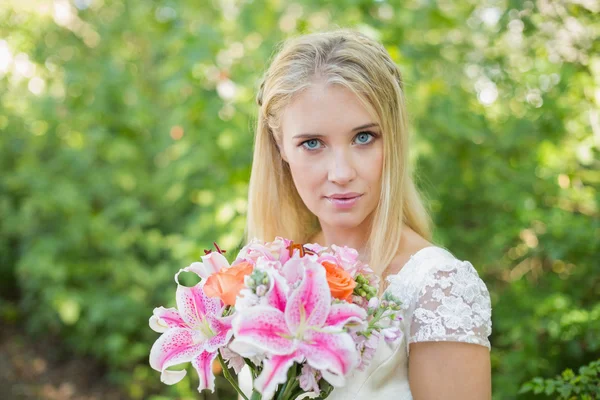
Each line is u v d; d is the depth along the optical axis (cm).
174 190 379
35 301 443
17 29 439
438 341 126
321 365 99
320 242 172
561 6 295
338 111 130
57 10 456
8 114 462
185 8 397
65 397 403
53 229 441
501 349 331
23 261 423
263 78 159
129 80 441
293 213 173
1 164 467
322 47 136
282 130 144
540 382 177
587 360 263
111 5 480
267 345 100
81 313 420
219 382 373
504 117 354
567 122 311
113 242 414
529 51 320
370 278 121
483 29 346
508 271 354
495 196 330
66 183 425
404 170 143
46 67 438
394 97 140
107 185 441
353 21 307
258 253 117
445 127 323
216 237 332
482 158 352
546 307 272
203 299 118
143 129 452
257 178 169
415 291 133
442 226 356
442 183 354
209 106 325
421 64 346
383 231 140
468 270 132
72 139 429
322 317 103
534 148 324
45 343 452
